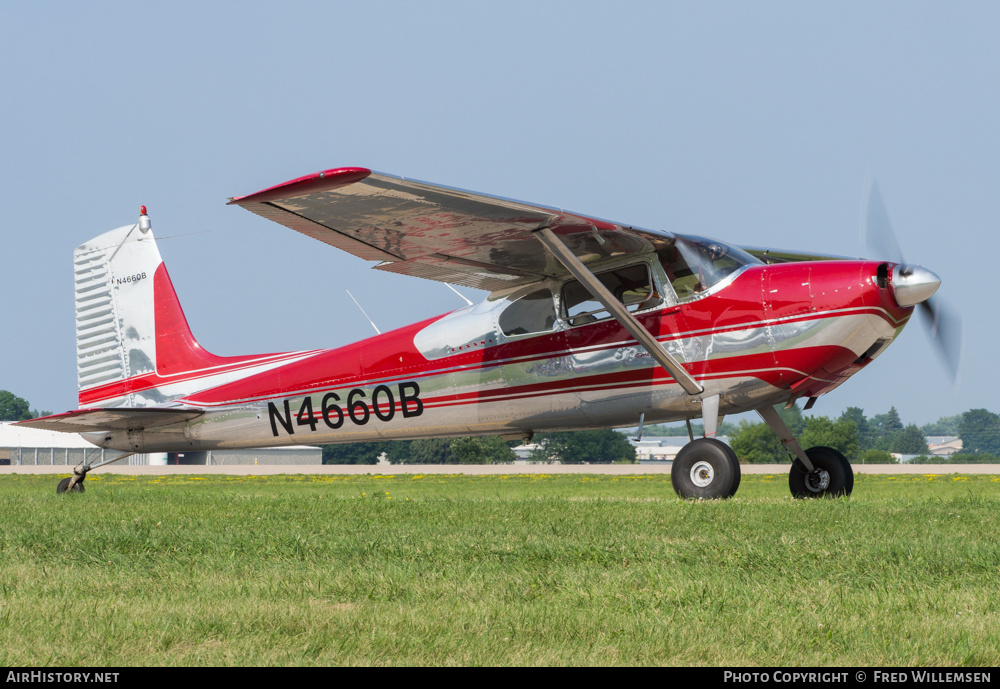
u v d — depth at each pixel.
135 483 70.19
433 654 9.88
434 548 16.94
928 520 20.94
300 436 39.16
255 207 26.05
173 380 42.31
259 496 34.44
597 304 32.47
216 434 40.94
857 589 13.09
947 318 32.56
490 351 34.47
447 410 35.56
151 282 43.22
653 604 12.16
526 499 30.61
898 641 10.28
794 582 13.56
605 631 10.82
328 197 25.98
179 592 12.98
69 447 177.50
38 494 39.38
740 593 12.61
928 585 13.27
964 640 10.23
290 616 11.40
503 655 9.84
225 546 17.20
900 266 29.36
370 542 17.39
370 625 10.97
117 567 15.21
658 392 31.38
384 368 36.91
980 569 14.37
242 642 10.31
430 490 51.75
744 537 18.03
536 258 31.95
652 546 16.92
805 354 29.30
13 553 16.70
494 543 17.39
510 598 12.62
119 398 43.16
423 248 30.64
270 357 40.69
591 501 28.48
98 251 44.09
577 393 32.78
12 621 11.07
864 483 55.59
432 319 36.50
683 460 29.91
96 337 43.84
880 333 29.44
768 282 29.94
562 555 16.08
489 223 28.64
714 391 30.28
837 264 29.77
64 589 13.13
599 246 30.92
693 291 30.56
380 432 37.25
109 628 10.72
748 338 29.80
